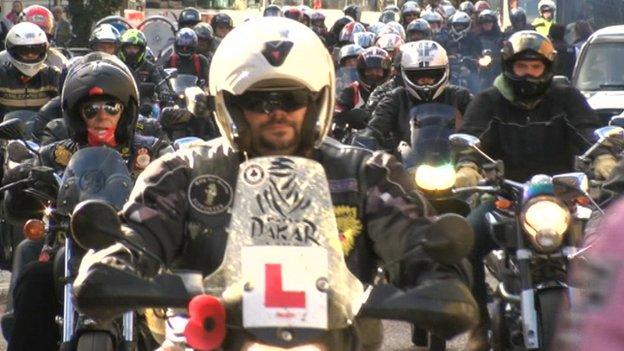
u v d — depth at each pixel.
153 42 38.81
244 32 7.23
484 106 13.17
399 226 7.26
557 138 13.17
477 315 6.75
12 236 15.74
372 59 21.44
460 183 12.21
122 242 6.77
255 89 7.16
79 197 10.41
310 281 6.58
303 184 6.92
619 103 28.59
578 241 11.27
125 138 11.36
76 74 11.23
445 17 57.38
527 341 11.11
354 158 7.42
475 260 12.42
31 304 10.47
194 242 7.24
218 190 7.26
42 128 14.65
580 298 4.55
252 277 6.58
